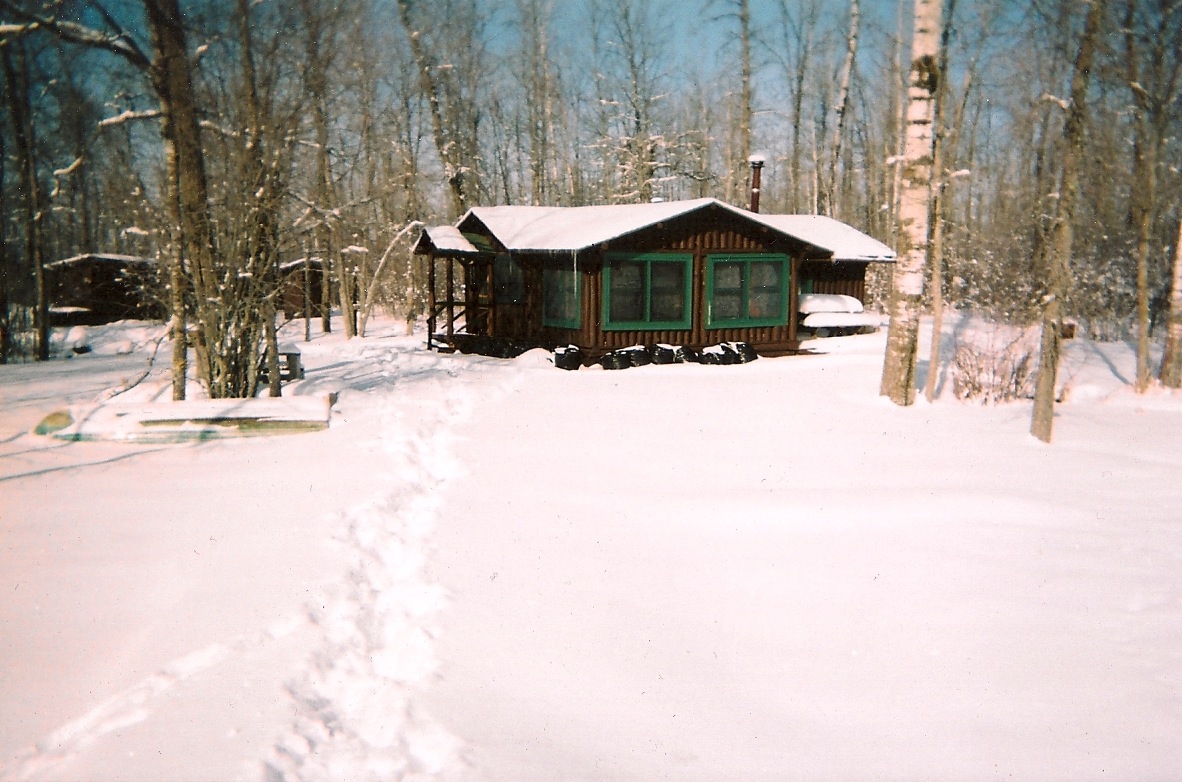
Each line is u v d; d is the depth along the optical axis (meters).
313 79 13.41
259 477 8.85
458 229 25.42
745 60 36.34
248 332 12.92
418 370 19.34
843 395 14.65
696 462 9.75
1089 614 5.70
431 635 5.28
